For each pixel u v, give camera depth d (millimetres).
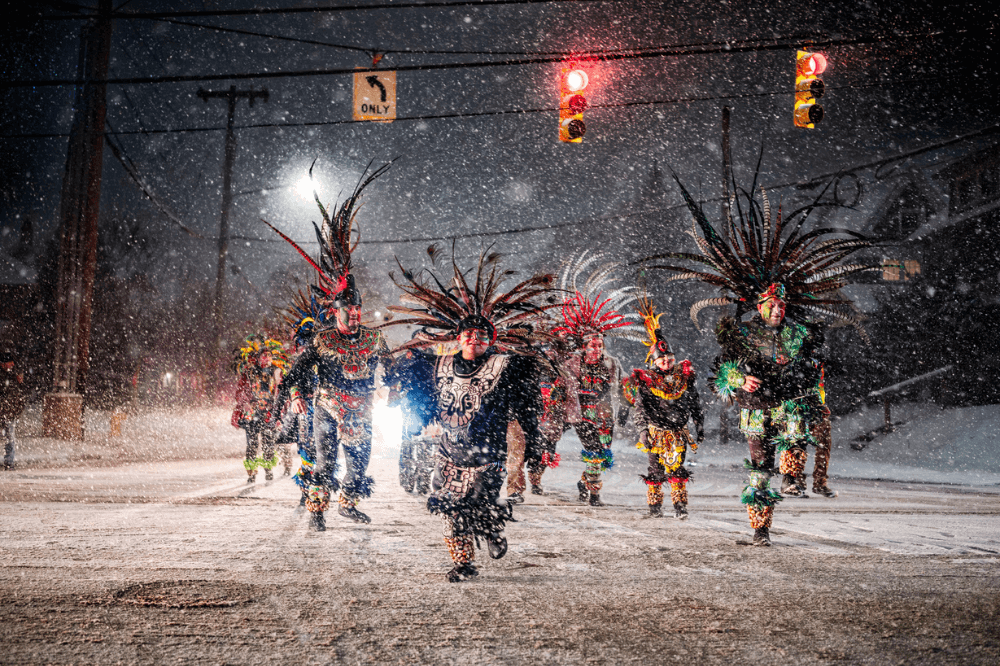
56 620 3959
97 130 22953
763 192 7621
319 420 7555
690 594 4793
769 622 4121
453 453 5387
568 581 5172
